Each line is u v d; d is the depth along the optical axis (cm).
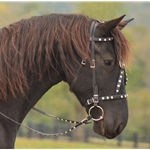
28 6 3278
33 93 821
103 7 2700
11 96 806
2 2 3000
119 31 817
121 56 798
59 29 810
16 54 792
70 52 798
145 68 6109
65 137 4731
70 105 5953
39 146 2855
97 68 793
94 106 796
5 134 796
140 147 4128
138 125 5722
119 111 796
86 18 831
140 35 5903
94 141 4466
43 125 4909
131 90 6053
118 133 800
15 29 816
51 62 803
